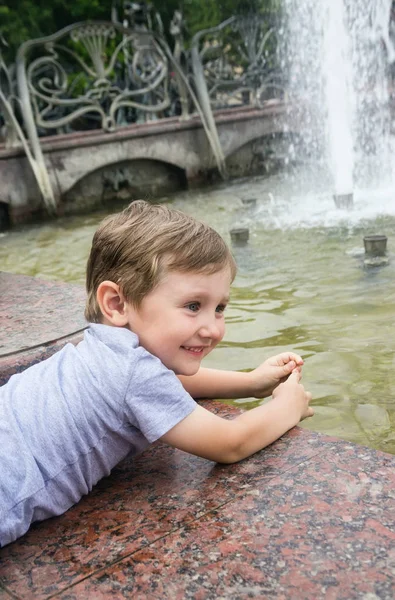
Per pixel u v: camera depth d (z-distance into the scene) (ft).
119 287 5.90
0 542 5.35
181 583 4.73
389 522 5.15
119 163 36.01
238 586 4.63
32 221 32.24
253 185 35.42
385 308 13.41
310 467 6.00
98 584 4.83
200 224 5.98
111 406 5.64
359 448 6.27
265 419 6.41
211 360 11.65
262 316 13.73
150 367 5.69
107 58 39.83
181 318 5.80
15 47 38.06
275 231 21.61
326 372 10.73
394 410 9.32
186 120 38.22
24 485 5.38
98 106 34.94
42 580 4.95
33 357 8.02
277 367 7.57
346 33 38.04
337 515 5.29
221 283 5.90
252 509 5.48
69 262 21.72
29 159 31.91
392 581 4.53
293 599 4.45
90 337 6.03
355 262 16.99
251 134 41.09
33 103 33.06
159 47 37.86
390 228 20.47
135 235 5.82
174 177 38.34
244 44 41.91
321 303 14.16
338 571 4.66
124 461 6.59
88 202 35.09
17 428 5.49
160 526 5.41
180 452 6.63
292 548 4.95
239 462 6.22
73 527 5.55
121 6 40.75
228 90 41.04
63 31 33.60
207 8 42.47
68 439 5.57
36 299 10.05
